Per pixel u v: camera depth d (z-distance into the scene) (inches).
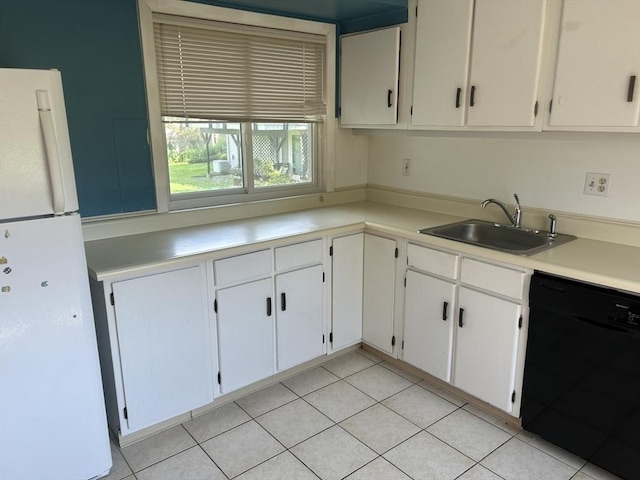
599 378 73.8
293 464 80.7
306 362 111.1
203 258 84.0
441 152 116.1
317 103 122.6
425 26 99.5
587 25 76.0
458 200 114.3
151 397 84.0
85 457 73.7
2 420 65.1
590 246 87.4
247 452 83.7
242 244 89.4
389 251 105.1
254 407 97.0
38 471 69.6
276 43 111.3
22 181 61.1
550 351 79.3
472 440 86.5
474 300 89.4
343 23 119.1
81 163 88.0
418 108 104.3
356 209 123.6
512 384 86.3
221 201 110.9
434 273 96.3
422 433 88.5
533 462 80.9
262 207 115.7
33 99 59.9
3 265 61.6
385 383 105.6
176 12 93.4
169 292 82.0
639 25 70.6
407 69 105.4
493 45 88.4
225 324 90.6
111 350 78.0
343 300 110.6
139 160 94.9
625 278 69.9
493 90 90.0
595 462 77.2
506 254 82.9
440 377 99.4
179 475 78.3
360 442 86.0
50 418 69.1
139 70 91.5
